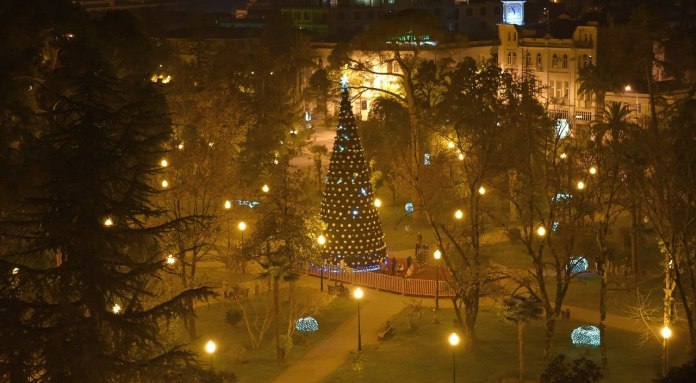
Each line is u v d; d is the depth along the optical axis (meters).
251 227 72.75
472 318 53.62
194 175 61.25
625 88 105.12
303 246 56.59
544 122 60.81
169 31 186.75
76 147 32.03
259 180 78.44
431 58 121.31
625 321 58.09
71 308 31.27
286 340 52.16
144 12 199.62
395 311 60.91
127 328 31.95
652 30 78.81
